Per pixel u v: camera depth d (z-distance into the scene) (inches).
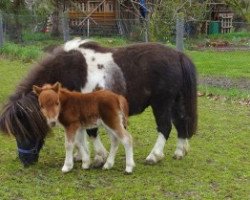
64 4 642.8
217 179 179.3
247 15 555.5
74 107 174.1
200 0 479.8
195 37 667.4
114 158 188.2
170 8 360.8
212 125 250.1
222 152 208.7
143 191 167.5
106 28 675.4
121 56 185.3
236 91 320.5
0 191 166.6
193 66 191.9
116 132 176.2
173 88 187.5
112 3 686.5
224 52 546.9
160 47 189.5
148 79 185.8
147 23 380.2
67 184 171.8
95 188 169.3
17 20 572.1
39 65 184.1
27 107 176.2
